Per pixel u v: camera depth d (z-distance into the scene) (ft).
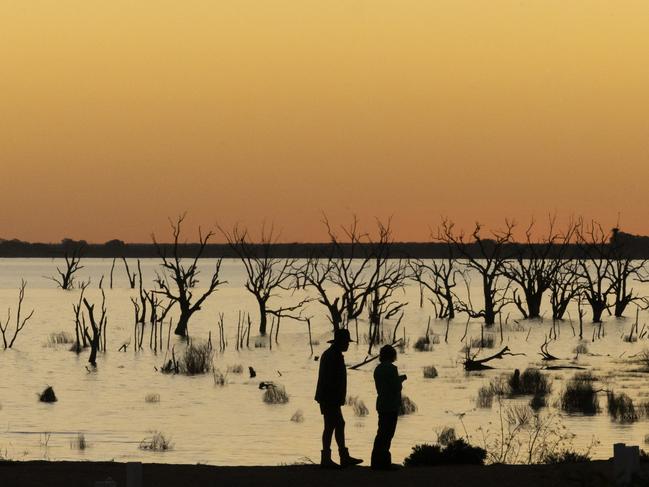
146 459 135.95
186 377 266.57
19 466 76.59
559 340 374.22
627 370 262.88
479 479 69.62
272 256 412.77
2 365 296.92
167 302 646.74
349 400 207.62
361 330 429.79
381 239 371.15
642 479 58.34
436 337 385.29
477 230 449.48
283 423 180.24
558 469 71.15
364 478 70.18
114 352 339.57
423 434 159.43
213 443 153.58
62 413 195.31
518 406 193.36
